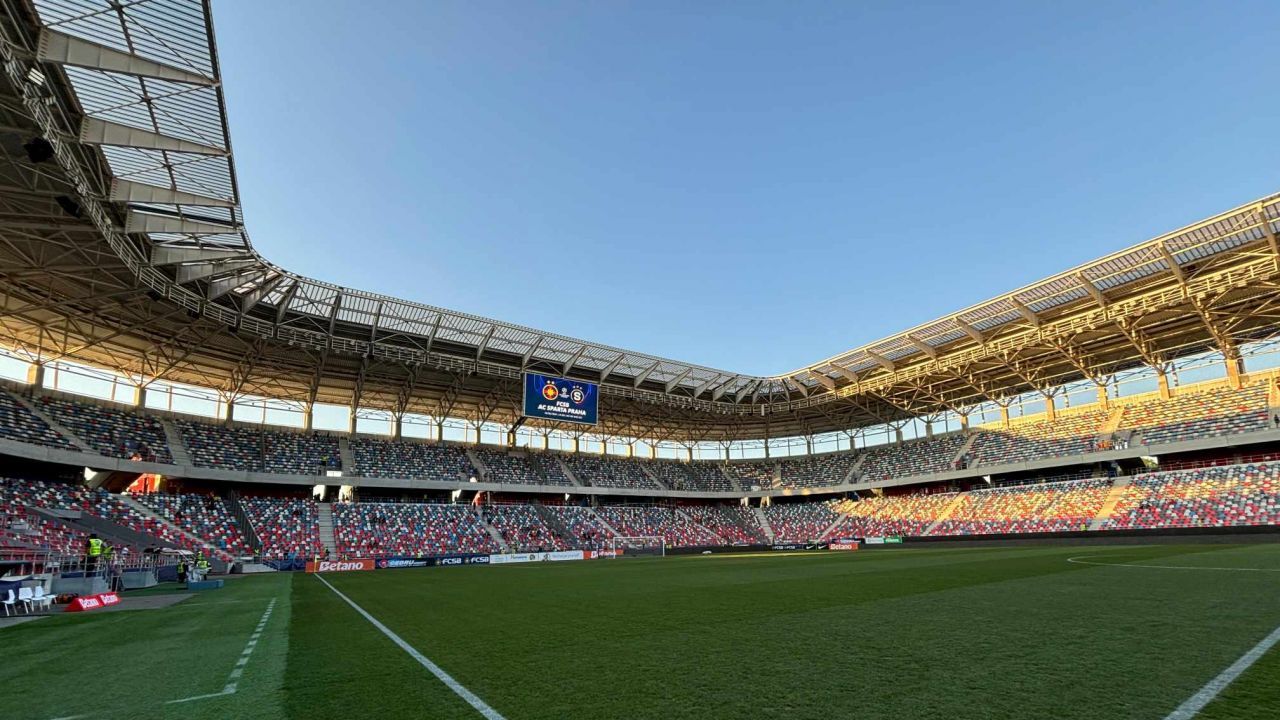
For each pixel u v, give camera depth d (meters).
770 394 65.44
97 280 32.59
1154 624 9.71
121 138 23.25
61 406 40.66
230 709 6.84
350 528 49.97
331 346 44.03
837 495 72.19
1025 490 56.19
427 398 57.50
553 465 66.25
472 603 17.81
